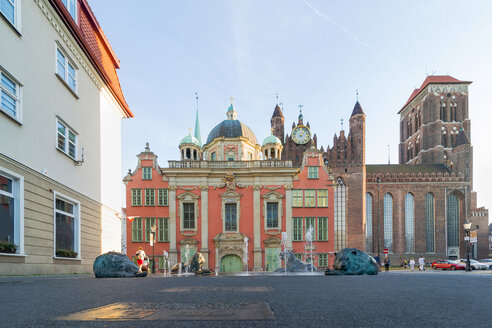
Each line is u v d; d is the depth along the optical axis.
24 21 13.48
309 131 80.25
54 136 15.67
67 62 17.31
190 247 41.78
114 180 24.20
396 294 5.44
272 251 42.06
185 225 42.88
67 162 16.97
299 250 42.31
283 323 2.96
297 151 80.00
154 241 41.81
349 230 72.62
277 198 43.03
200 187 43.03
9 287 7.24
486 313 3.51
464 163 88.75
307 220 43.06
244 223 42.78
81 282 9.27
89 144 19.91
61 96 16.48
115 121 24.72
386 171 89.06
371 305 4.10
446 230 83.06
